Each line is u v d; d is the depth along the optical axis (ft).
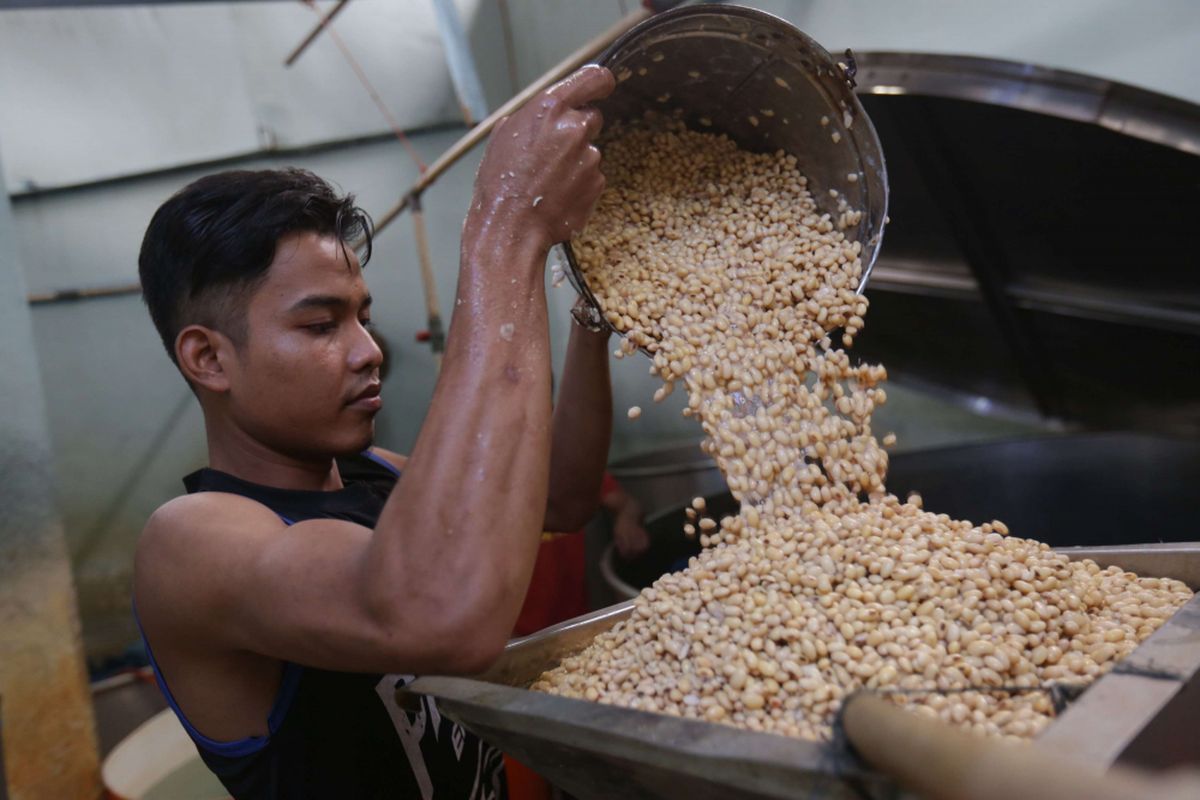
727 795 1.99
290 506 3.15
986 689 2.27
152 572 2.81
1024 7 7.24
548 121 2.78
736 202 4.00
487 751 3.63
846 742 1.70
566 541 8.75
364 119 14.85
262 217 2.87
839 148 3.69
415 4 14.66
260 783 2.95
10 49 13.05
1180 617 2.34
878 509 3.40
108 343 13.71
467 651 2.27
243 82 14.29
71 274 13.53
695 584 3.12
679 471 10.67
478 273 2.63
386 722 3.12
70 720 8.34
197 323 2.99
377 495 3.77
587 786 2.48
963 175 7.46
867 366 3.69
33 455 8.21
